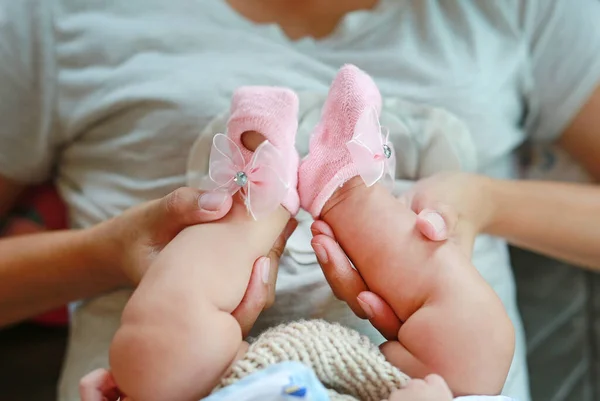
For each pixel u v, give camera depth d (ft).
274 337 1.82
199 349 1.69
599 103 2.95
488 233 2.71
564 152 3.31
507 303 2.85
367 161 1.98
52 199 3.22
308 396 1.59
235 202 1.94
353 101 2.02
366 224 2.01
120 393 1.84
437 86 2.69
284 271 2.38
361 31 2.75
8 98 2.74
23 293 2.60
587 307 3.49
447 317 1.80
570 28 2.93
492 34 2.87
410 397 1.66
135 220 2.19
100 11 2.74
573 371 3.39
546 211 2.66
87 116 2.73
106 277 2.53
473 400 1.71
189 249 1.84
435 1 2.85
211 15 2.71
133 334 1.71
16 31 2.71
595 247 2.74
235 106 1.97
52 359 3.36
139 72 2.66
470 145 2.73
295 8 2.78
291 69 2.67
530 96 3.03
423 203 2.23
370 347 1.83
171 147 2.61
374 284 1.98
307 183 2.06
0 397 3.27
